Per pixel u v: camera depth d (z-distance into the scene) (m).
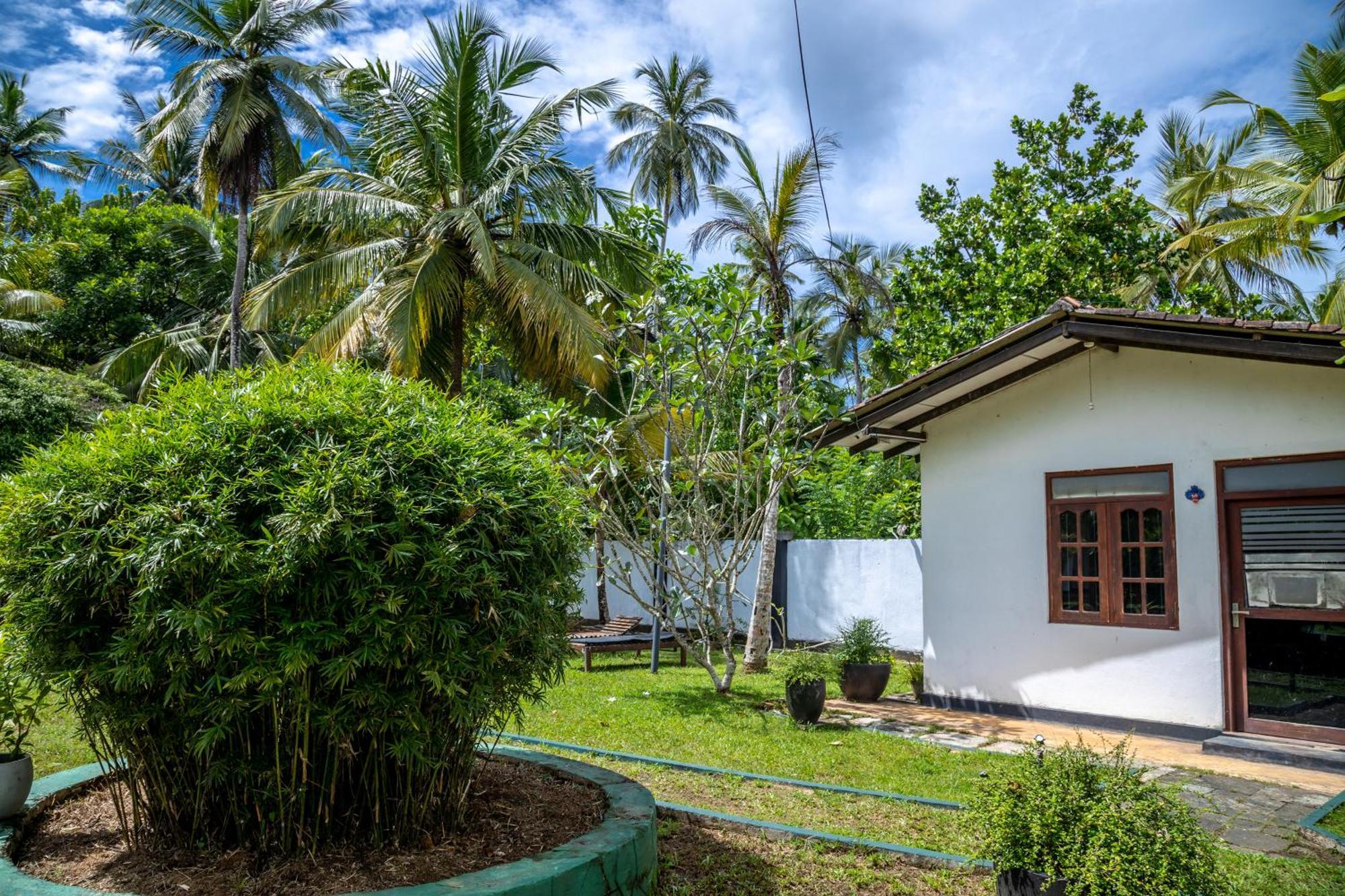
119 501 3.36
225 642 3.16
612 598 18.55
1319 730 7.21
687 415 10.72
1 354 22.09
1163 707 8.02
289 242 15.02
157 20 18.56
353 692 3.34
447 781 3.87
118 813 3.67
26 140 28.80
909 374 17.48
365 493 3.36
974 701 9.26
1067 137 17.69
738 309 9.70
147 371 21.53
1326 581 7.30
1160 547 8.20
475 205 13.44
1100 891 3.23
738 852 4.55
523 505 3.85
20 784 3.85
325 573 3.32
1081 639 8.56
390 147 14.16
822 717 8.82
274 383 3.78
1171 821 3.43
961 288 17.48
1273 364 7.65
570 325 12.98
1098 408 8.66
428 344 14.30
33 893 2.97
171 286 24.84
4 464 14.73
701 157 26.25
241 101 17.80
